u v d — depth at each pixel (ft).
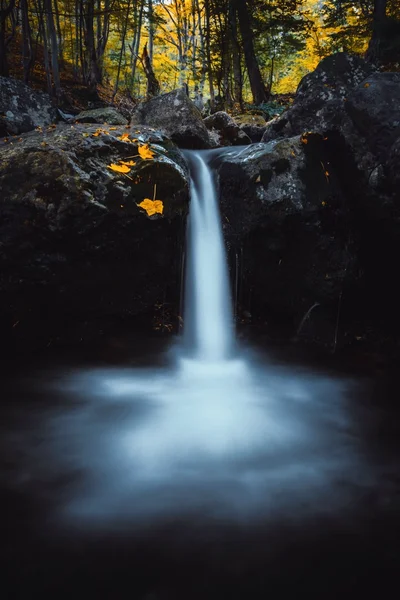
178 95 23.80
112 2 54.95
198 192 16.96
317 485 8.57
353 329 16.70
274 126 19.38
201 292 16.83
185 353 15.43
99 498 7.99
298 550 6.83
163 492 8.23
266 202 15.46
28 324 14.85
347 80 18.15
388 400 12.46
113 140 14.90
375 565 6.56
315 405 12.13
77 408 11.55
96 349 15.20
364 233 16.19
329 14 47.11
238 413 11.62
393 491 8.39
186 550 6.79
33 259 13.85
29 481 8.45
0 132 19.69
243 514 7.65
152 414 11.40
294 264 16.02
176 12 69.31
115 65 67.46
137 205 14.23
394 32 33.22
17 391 12.32
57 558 6.57
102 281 14.94
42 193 13.42
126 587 6.09
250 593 6.04
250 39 47.09
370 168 15.11
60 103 36.58
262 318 17.69
